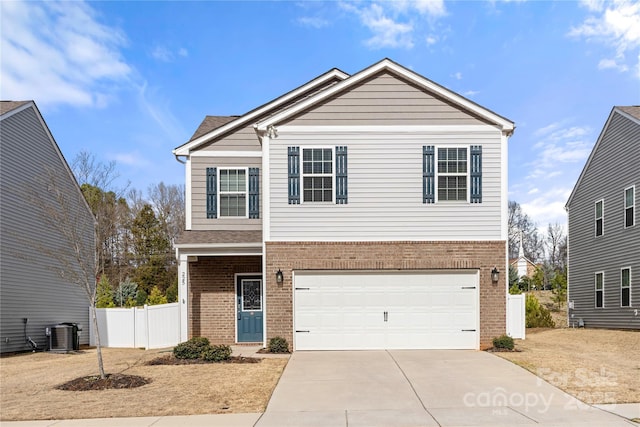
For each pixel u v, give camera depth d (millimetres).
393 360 11266
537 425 6629
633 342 15180
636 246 19359
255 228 14906
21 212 16828
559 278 34844
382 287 12938
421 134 13062
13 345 16234
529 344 13953
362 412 7359
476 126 13070
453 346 12789
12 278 16281
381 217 12945
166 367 10781
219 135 15172
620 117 20609
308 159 13102
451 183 13031
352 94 13180
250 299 15008
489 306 12805
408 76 13047
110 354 14977
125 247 40688
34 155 17656
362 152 13070
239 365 10852
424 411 7367
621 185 20594
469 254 12859
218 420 7020
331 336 12828
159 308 16234
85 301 20891
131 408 7703
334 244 12922
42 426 6906
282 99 15422
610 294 21406
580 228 24578
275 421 6949
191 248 13727
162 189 50719
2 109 16531
